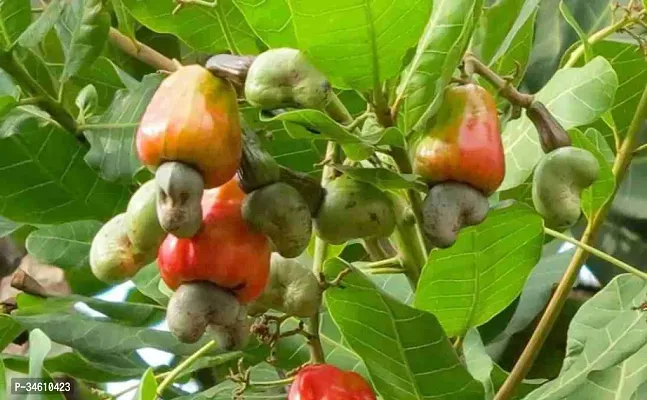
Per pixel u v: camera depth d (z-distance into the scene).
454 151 0.66
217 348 0.94
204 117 0.63
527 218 0.80
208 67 0.64
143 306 1.02
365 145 0.68
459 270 0.84
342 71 0.70
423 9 0.67
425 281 0.84
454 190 0.67
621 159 0.96
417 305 0.86
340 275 0.76
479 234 0.81
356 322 0.80
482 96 0.68
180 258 0.67
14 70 0.97
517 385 0.93
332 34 0.68
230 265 0.66
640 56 1.01
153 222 0.69
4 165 1.00
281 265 0.75
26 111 1.01
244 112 0.80
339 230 0.70
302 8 0.66
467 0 0.71
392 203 0.74
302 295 0.75
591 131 0.98
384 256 0.91
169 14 0.98
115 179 0.97
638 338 0.91
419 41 0.72
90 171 1.02
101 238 0.73
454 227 0.66
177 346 0.97
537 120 0.73
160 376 0.93
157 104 0.63
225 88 0.64
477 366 1.00
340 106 0.70
